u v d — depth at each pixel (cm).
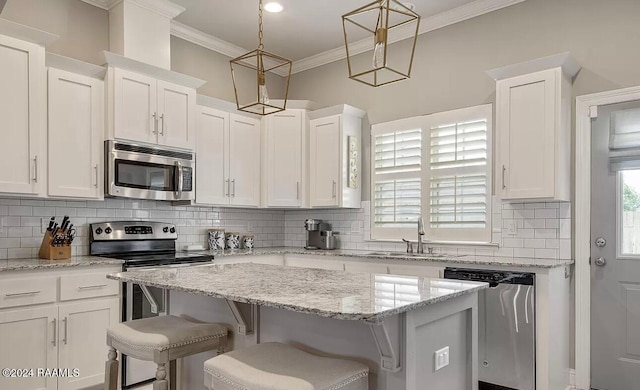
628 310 300
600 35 318
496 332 297
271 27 423
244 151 442
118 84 335
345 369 153
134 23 357
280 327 196
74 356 282
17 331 260
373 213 442
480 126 374
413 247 409
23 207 321
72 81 315
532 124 312
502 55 364
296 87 519
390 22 408
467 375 195
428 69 408
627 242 302
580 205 320
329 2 373
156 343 182
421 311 160
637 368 294
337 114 436
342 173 430
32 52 293
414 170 414
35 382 265
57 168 305
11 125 283
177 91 375
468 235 377
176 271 233
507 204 356
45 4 334
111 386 203
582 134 321
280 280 199
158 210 404
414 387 155
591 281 314
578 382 315
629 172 303
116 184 331
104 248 354
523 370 286
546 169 306
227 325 217
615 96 310
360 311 132
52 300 274
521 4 356
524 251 346
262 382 142
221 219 459
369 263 378
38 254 325
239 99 480
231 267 252
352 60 469
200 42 442
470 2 371
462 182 382
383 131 438
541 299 285
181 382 237
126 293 305
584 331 315
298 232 512
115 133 331
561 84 305
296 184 452
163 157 363
